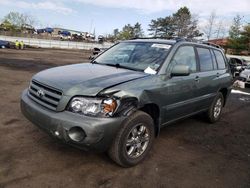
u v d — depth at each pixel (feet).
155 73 12.80
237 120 21.72
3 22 226.79
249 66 51.37
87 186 10.09
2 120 16.11
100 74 11.94
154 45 14.92
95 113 10.12
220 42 173.88
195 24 170.81
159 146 14.49
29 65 48.32
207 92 17.34
